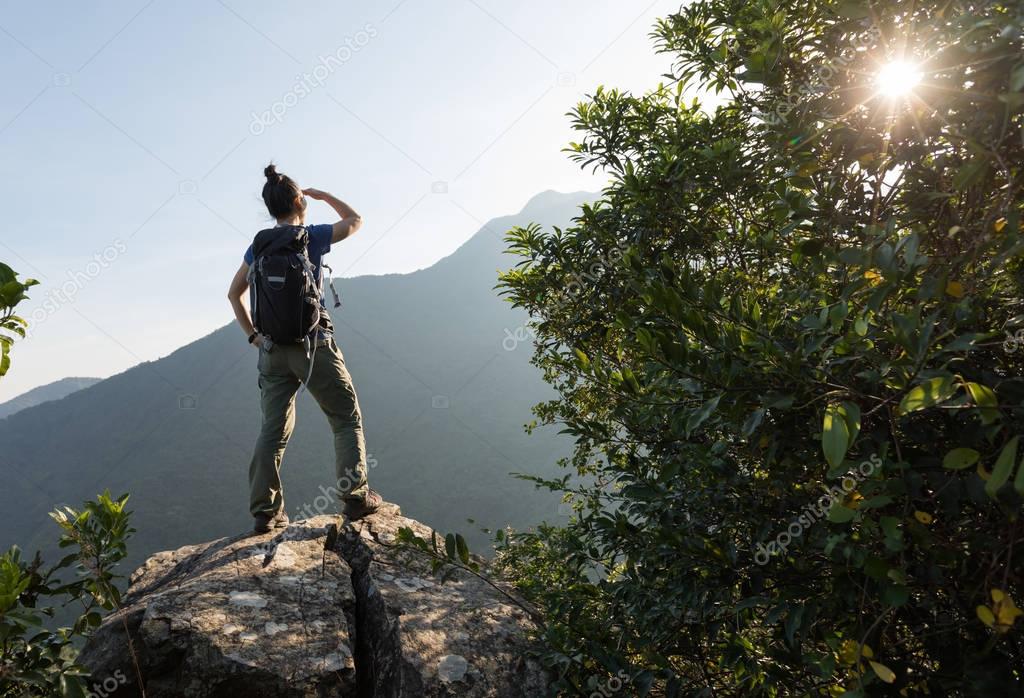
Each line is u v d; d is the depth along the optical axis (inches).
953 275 56.8
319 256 157.8
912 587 56.2
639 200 120.6
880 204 66.6
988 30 47.7
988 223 49.2
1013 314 59.3
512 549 137.8
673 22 122.6
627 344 70.7
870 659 51.2
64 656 76.7
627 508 91.9
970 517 55.4
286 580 135.6
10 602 66.1
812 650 70.4
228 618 119.0
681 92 130.2
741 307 62.9
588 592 106.4
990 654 53.3
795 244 70.1
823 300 66.1
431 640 119.8
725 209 115.9
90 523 84.7
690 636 87.5
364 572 145.1
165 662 110.7
